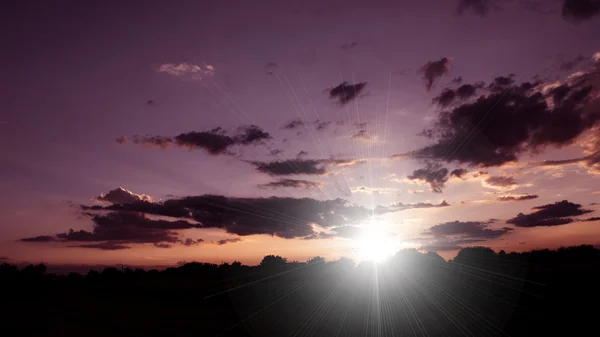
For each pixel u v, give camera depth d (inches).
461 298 455.2
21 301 777.6
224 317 587.8
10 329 529.3
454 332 403.5
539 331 413.1
